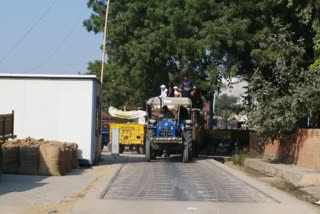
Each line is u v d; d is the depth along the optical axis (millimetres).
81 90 18266
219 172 17266
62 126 18234
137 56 29859
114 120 38312
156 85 31391
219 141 31781
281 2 25547
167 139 21453
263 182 16531
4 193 11625
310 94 18703
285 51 21188
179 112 22797
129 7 31219
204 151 34875
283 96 20250
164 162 21625
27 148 15094
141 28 31484
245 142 32750
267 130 19984
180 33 28859
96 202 10656
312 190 14336
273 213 9891
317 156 17828
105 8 34719
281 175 17781
